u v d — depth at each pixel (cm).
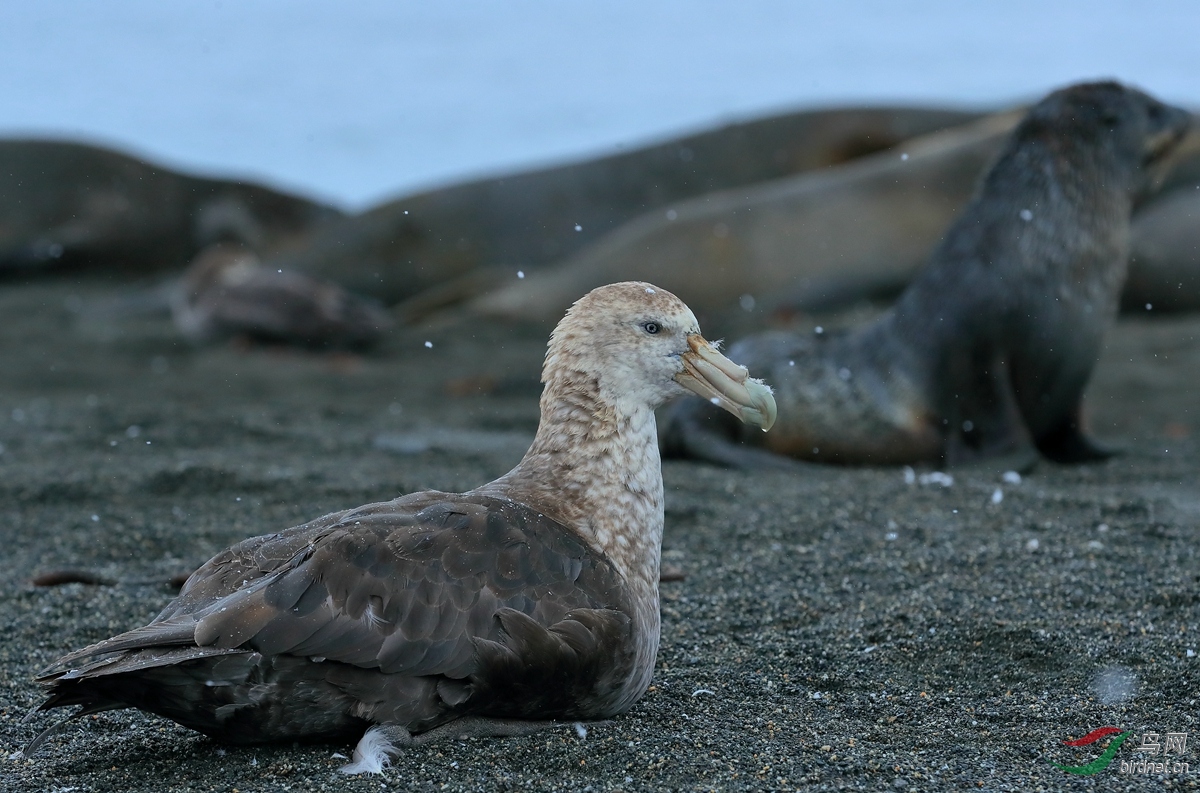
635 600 620
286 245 2752
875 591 855
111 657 542
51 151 2920
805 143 2523
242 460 1234
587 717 625
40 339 2147
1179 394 1570
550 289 2266
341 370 1925
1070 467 1270
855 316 2086
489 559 583
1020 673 721
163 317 2400
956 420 1284
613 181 2538
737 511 1057
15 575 898
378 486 1112
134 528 1004
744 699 685
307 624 544
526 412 1580
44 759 615
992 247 1283
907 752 615
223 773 580
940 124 2512
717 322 2112
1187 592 820
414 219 2550
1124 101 1276
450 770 574
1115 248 1287
